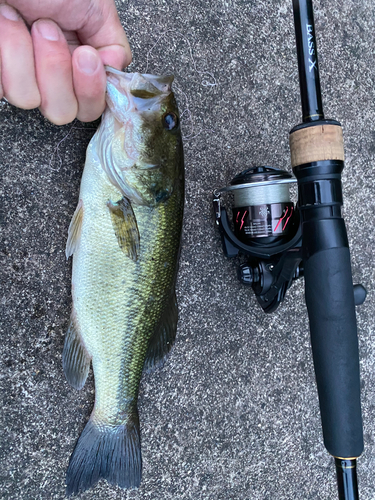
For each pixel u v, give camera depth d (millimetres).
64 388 286
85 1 234
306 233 222
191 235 330
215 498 327
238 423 341
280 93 376
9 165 273
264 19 373
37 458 278
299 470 362
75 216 258
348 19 421
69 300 289
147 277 262
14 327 275
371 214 417
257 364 352
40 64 214
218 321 338
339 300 209
